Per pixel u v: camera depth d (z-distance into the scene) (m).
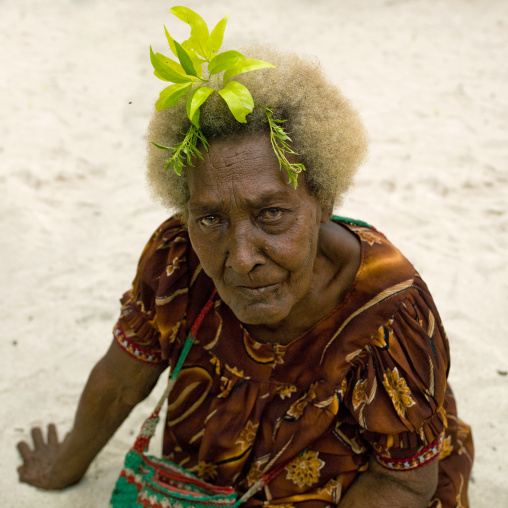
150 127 1.56
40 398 2.80
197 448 1.90
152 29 8.16
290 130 1.39
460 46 7.28
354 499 1.74
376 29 7.99
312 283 1.61
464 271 3.67
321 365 1.67
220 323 1.74
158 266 1.77
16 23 8.16
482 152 5.02
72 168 4.94
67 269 3.76
